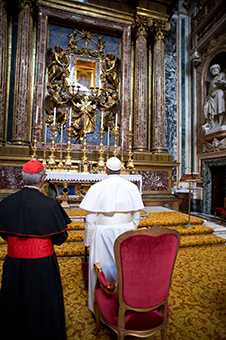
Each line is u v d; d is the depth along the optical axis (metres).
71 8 7.40
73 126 7.45
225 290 2.70
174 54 9.94
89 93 7.77
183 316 2.20
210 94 8.66
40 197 1.59
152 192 7.37
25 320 1.42
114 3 7.97
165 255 1.46
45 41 7.16
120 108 7.89
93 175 5.06
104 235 1.99
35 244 1.50
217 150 8.29
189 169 9.66
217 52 8.51
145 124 7.77
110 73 8.01
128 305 1.48
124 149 7.62
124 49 7.97
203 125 8.95
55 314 1.49
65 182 5.05
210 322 2.11
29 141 6.78
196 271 3.20
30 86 6.94
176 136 9.71
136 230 1.42
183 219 5.21
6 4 6.72
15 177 6.22
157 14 8.08
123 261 1.41
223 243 4.39
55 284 1.55
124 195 2.04
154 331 1.52
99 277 1.70
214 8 8.25
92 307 2.04
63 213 1.68
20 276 1.48
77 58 7.69
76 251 3.59
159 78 7.98
